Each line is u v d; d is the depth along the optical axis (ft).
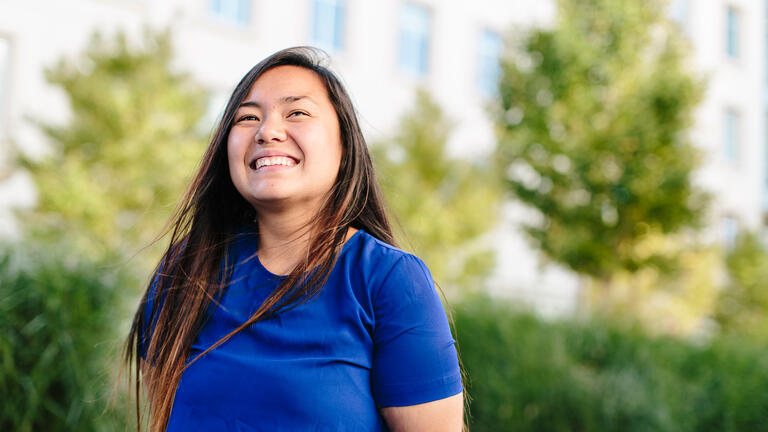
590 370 17.75
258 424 3.92
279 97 4.54
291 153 4.46
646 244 27.20
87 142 23.17
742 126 56.75
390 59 43.21
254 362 4.00
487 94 47.21
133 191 22.62
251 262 4.58
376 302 4.09
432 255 28.94
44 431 11.03
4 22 29.76
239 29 37.19
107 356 11.22
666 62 26.35
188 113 24.59
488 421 16.96
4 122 29.63
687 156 25.89
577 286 44.39
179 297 4.68
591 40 27.02
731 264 39.24
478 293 20.52
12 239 12.08
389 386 4.04
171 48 25.25
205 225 4.89
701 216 25.96
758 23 58.54
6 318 10.61
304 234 4.51
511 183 28.50
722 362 17.89
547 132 26.63
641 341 18.38
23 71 30.04
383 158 30.50
